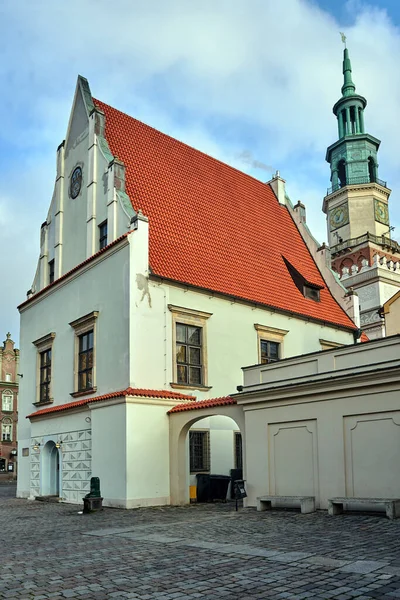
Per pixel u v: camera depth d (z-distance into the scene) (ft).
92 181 88.84
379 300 155.22
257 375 61.57
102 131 91.25
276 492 56.95
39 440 90.38
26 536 44.83
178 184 96.63
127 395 68.95
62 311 89.35
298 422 56.03
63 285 89.76
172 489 70.85
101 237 86.02
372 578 25.63
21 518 60.08
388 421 48.49
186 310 79.92
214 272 87.71
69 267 93.56
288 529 41.96
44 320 94.99
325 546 33.96
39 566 31.86
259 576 27.09
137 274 75.00
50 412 85.71
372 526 41.32
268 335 91.66
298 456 55.47
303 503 51.21
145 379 73.20
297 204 120.37
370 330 155.84
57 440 84.79
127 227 79.36
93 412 75.20
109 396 71.46
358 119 201.26
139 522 51.62
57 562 32.81
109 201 83.71
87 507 63.82
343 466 51.03
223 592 24.64
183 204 93.97
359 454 50.26
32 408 95.86
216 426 82.33
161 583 26.68
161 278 77.00
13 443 231.09
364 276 159.94
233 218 102.53
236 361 85.87
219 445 82.12
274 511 54.44
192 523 48.80
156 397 71.36
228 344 85.30
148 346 74.38
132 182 88.58
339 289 110.01
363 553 31.27
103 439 72.59
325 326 102.22
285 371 58.59
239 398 61.72
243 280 92.07
